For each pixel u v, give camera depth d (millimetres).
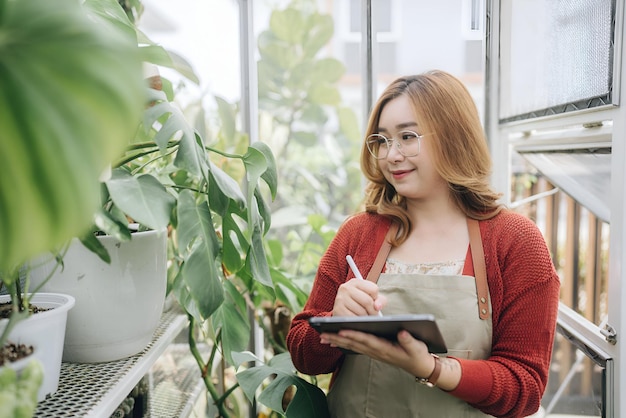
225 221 1050
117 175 836
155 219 777
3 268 447
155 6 2738
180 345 1623
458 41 2977
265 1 3346
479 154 1103
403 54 3141
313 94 3410
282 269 1893
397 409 1031
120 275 925
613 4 1127
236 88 1819
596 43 1210
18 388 544
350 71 3773
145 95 478
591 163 1362
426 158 1053
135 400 1219
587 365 1766
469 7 1814
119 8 976
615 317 1171
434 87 1068
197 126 1995
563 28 1389
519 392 961
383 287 1071
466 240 1081
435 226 1111
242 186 1774
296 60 3365
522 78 1681
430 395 1018
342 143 3582
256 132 1777
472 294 1024
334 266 1167
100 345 946
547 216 2102
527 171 2145
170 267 1437
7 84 438
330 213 3512
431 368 896
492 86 1841
